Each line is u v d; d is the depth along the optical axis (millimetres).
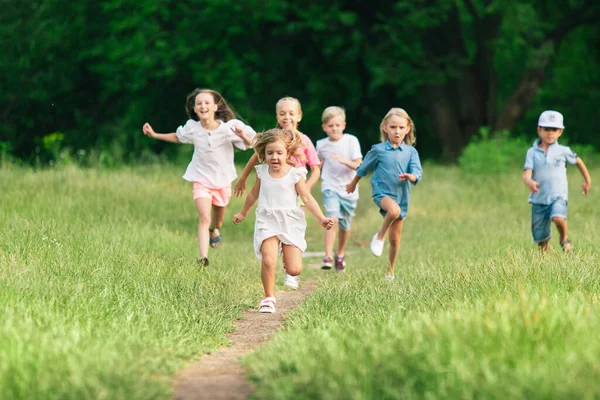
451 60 41156
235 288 11453
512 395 5336
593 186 25422
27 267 9711
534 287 8930
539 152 14047
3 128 39844
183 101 43469
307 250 18875
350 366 6246
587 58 54312
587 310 7312
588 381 5469
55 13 40344
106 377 6035
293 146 10258
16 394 5723
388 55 41719
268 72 43312
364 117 49719
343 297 10047
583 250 12633
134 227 14945
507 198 23969
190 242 15445
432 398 5465
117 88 40375
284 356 6801
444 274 10977
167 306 9336
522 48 45844
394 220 12523
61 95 41844
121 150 34500
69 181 20156
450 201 24281
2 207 14789
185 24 39438
